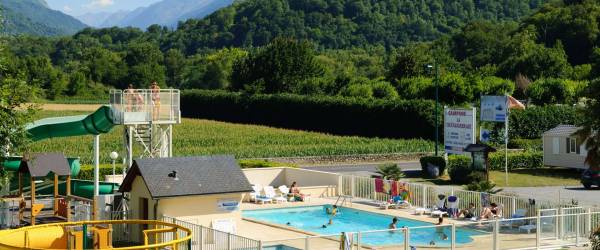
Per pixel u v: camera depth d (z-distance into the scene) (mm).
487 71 130500
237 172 36281
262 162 58031
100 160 61938
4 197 37594
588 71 118812
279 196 46656
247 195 46344
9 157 38156
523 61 126812
